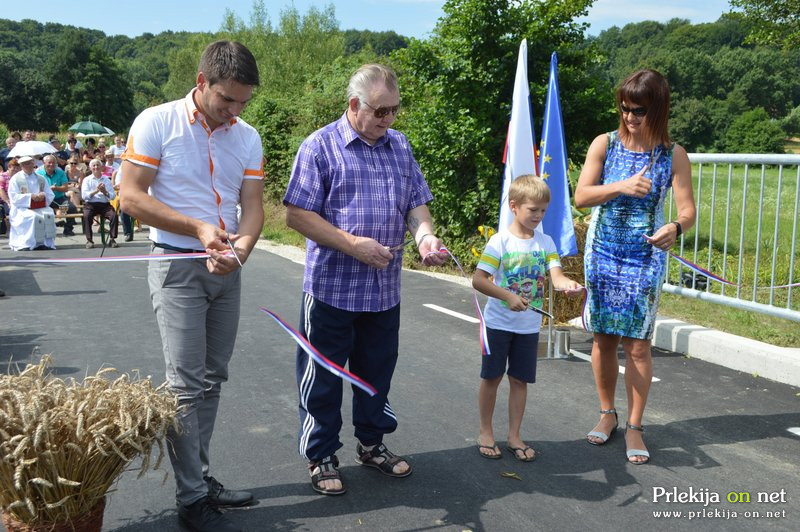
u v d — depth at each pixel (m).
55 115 90.00
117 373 5.41
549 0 10.52
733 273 7.65
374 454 3.75
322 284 3.43
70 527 2.68
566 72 10.66
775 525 3.22
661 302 7.03
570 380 5.21
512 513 3.33
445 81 10.69
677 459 3.90
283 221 16.56
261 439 4.19
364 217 3.36
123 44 174.12
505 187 5.56
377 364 3.62
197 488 3.11
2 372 5.43
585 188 3.97
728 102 74.12
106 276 9.70
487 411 3.95
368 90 3.22
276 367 5.59
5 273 10.00
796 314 5.41
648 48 102.06
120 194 2.98
